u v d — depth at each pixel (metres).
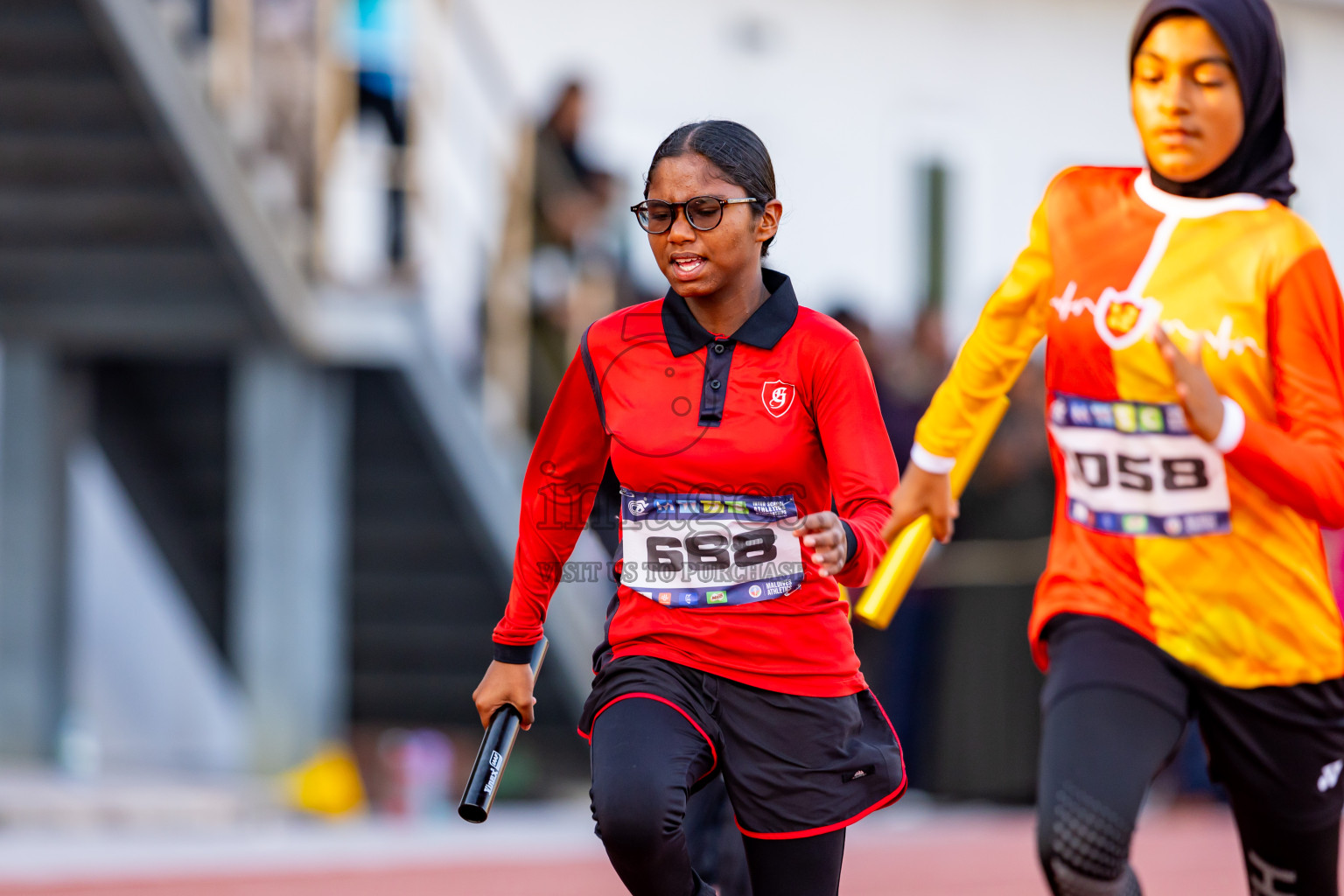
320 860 22.45
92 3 24.95
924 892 20.08
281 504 28.75
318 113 28.56
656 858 9.79
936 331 28.81
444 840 24.39
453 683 32.53
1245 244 11.01
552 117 28.92
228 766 32.91
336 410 29.47
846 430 10.02
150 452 32.69
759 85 40.50
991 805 26.00
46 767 30.19
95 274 28.22
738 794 10.30
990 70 43.56
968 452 12.34
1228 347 10.92
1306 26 47.84
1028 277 11.87
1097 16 45.06
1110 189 11.59
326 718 29.31
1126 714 10.87
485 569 31.05
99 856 22.67
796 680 10.21
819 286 41.28
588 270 28.72
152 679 36.19
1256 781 11.27
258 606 28.78
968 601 25.83
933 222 42.94
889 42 42.28
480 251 30.66
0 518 30.16
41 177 27.17
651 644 10.32
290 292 27.31
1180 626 11.07
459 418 29.06
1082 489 11.48
